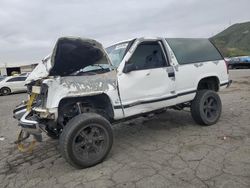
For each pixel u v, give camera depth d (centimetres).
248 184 325
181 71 545
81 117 411
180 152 447
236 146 449
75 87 416
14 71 4022
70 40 397
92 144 421
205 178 348
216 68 615
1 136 682
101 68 459
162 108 532
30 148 516
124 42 518
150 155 447
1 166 467
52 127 464
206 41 635
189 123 624
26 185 383
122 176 378
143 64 507
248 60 2644
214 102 600
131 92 472
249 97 925
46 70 433
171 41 558
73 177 392
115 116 457
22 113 490
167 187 335
